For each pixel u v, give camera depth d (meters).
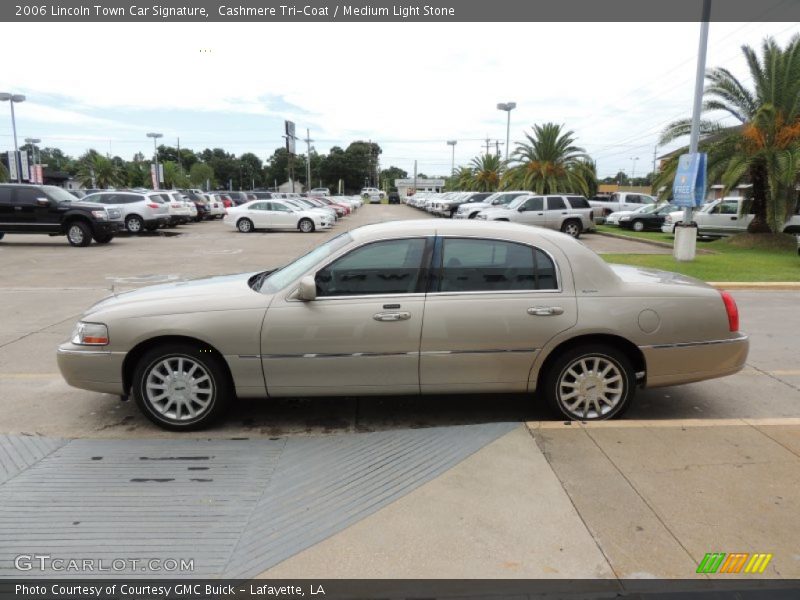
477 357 4.22
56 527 3.01
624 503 3.12
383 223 4.72
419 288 4.25
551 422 4.15
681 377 4.40
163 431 4.39
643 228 27.12
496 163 59.97
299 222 26.30
